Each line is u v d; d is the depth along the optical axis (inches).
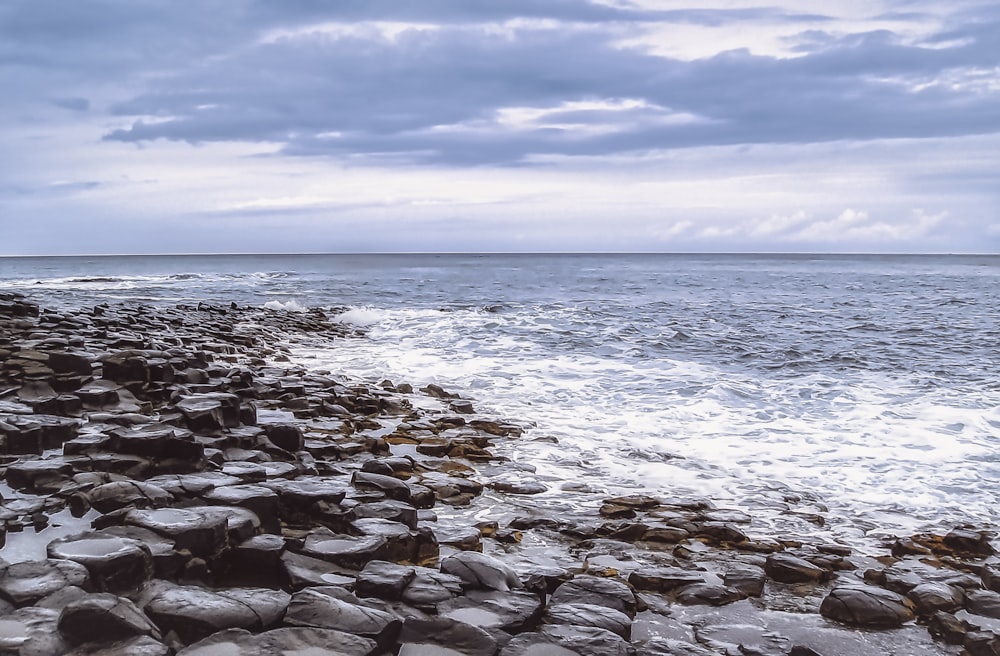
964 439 431.8
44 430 268.4
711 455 396.8
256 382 452.8
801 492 338.3
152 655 144.3
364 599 182.4
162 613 162.1
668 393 558.9
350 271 3550.7
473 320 1056.2
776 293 1891.0
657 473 361.7
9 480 233.0
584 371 650.2
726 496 331.3
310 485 245.4
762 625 209.5
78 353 386.0
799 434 442.0
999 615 215.2
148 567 179.8
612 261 7268.7
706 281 2576.3
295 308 1242.6
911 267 5027.1
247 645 154.3
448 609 185.8
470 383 592.1
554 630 179.9
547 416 482.9
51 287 1841.8
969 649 199.5
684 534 271.4
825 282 2551.7
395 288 1979.6
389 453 362.0
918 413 495.5
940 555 268.1
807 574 241.0
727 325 1064.8
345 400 455.5
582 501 314.8
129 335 593.6
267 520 223.9
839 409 509.4
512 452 393.4
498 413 489.7
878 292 1946.4
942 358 765.9
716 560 255.0
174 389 373.1
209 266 5044.3
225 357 625.9
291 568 196.5
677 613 213.8
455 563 207.0
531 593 198.7
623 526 277.1
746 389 574.6
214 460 270.2
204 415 301.1
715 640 198.1
